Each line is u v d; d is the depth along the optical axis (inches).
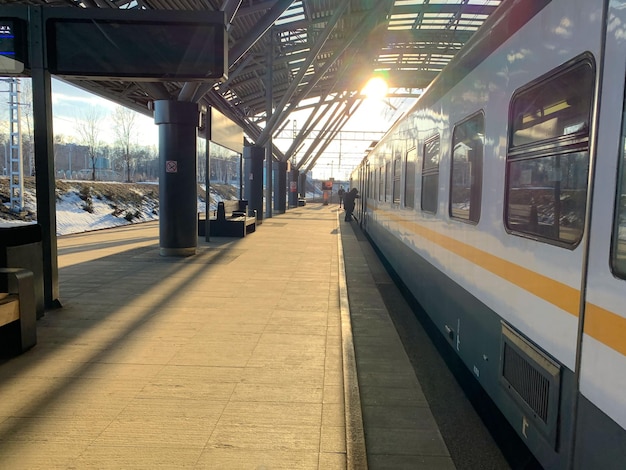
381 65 1067.9
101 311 226.2
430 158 212.1
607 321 75.2
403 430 129.1
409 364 180.7
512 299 115.0
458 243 163.8
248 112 1047.6
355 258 444.8
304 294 265.9
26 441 111.5
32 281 175.5
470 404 157.2
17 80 799.1
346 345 181.2
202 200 1311.5
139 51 233.1
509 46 120.3
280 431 118.0
